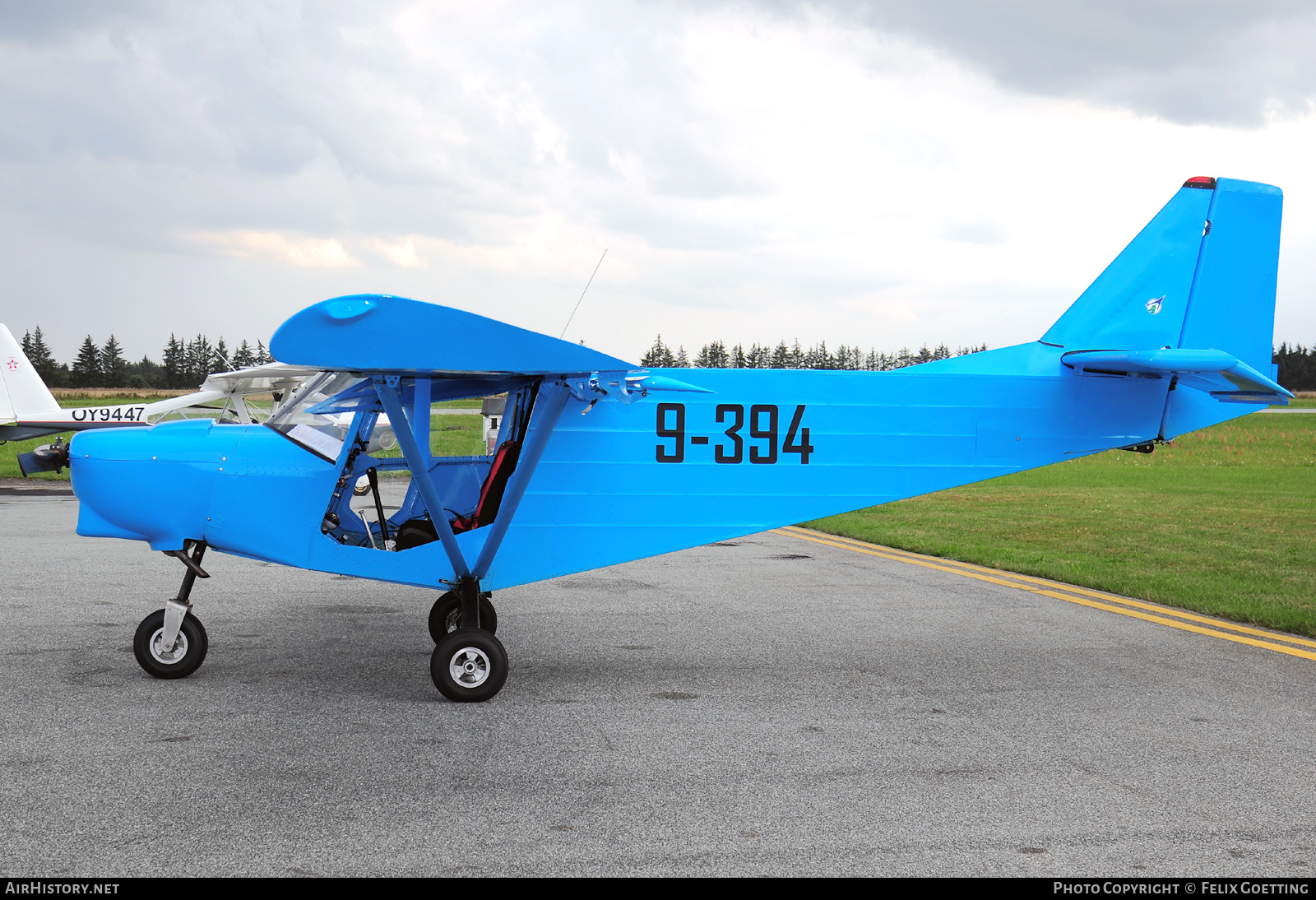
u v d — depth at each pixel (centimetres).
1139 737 383
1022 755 359
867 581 798
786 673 486
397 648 527
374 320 370
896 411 512
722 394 497
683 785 324
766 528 502
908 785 326
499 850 268
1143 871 260
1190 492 1725
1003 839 281
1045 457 525
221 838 273
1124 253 541
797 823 291
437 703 424
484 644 423
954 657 524
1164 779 334
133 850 264
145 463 462
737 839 279
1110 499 1589
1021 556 931
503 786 320
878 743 373
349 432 480
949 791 320
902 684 467
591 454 488
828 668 498
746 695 443
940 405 516
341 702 421
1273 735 388
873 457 511
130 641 528
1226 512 1368
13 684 439
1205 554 951
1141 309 536
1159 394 532
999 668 500
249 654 510
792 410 504
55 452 1758
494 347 387
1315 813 304
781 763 348
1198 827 291
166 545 468
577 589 745
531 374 438
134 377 11031
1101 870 260
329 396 483
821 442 506
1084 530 1158
